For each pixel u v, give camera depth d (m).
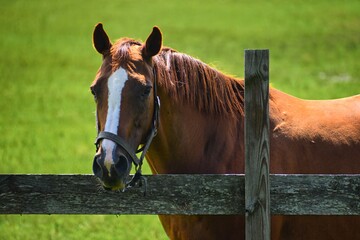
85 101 35.31
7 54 47.91
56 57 47.28
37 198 8.70
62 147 26.22
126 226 17.31
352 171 9.98
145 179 8.64
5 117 31.56
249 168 8.57
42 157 24.55
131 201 8.71
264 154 8.55
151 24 58.75
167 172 9.96
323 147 10.05
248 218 8.60
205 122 9.93
